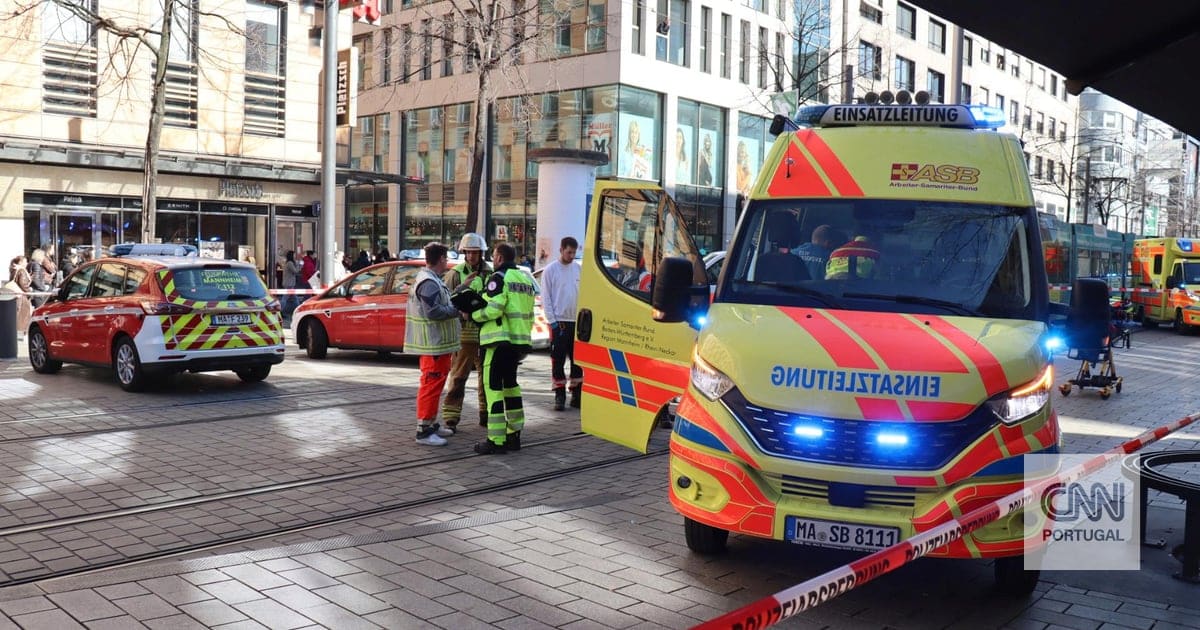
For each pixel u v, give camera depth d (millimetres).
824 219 6055
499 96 36969
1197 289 29734
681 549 6109
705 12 38250
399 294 15164
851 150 6273
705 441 5168
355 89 25609
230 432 9617
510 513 6840
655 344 7102
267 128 25312
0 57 20641
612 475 8234
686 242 7434
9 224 21141
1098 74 6789
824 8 34719
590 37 35688
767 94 37875
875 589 5477
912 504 4809
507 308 8930
